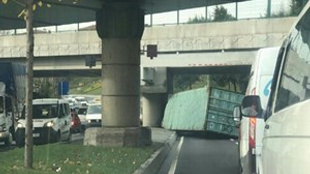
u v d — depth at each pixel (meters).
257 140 9.94
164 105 46.03
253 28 38.34
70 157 15.52
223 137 34.38
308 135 3.27
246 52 38.91
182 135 37.50
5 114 25.20
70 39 44.53
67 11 24.78
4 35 47.06
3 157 14.90
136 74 20.39
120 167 13.90
